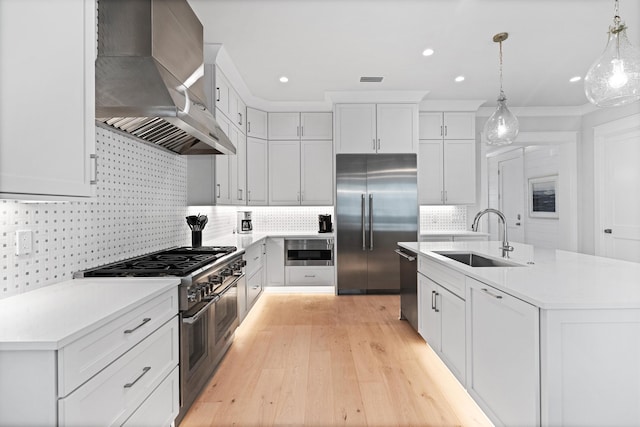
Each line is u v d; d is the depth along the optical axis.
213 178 3.50
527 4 2.74
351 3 2.71
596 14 2.88
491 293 1.76
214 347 2.50
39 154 1.24
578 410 1.38
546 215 6.29
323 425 1.99
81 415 1.13
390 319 3.88
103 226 2.18
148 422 1.58
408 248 3.32
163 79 2.01
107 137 2.22
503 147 6.80
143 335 1.52
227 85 3.92
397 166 4.90
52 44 1.30
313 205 5.25
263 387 2.40
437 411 2.12
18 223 1.57
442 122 5.23
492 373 1.79
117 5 2.05
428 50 3.51
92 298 1.49
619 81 1.95
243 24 2.99
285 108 5.22
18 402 1.05
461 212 5.57
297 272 5.05
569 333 1.38
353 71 4.05
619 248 4.79
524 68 3.99
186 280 1.91
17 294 1.55
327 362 2.79
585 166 5.37
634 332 1.38
